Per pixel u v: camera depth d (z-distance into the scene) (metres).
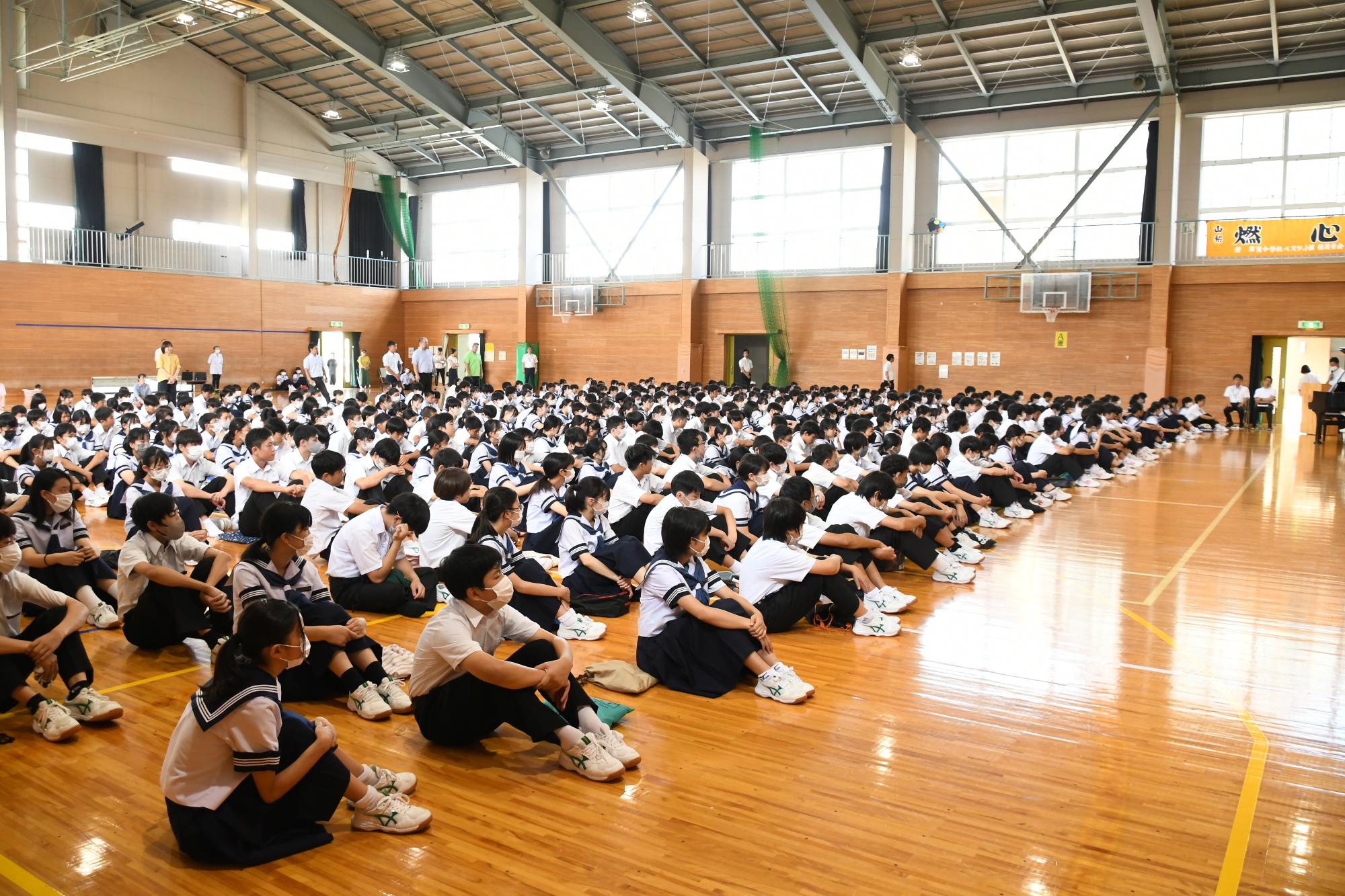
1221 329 17.95
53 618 3.94
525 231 24.28
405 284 26.72
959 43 16.84
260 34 20.28
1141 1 14.65
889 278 20.19
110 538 7.77
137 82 20.41
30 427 10.12
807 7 15.90
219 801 2.83
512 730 4.00
